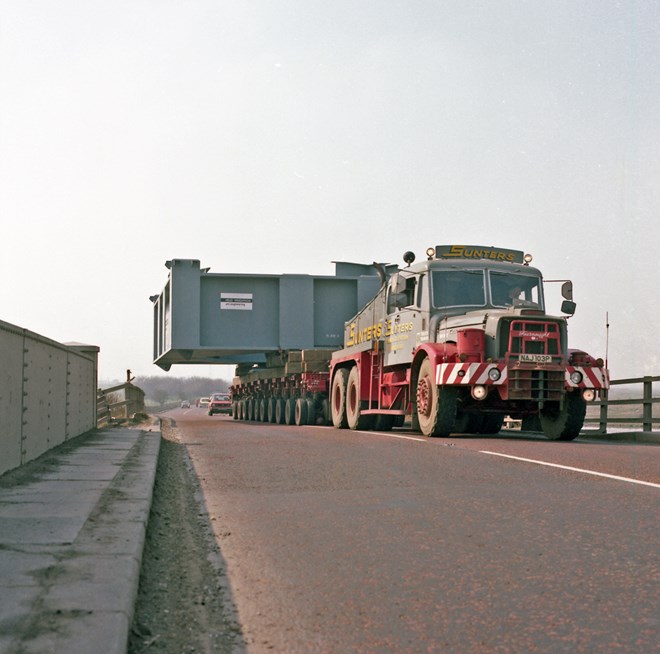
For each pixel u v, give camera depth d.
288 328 23.25
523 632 3.46
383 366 16.69
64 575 3.81
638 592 4.00
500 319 13.12
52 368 10.17
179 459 10.91
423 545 5.11
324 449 11.30
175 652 3.29
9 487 6.76
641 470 8.48
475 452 10.48
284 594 4.13
